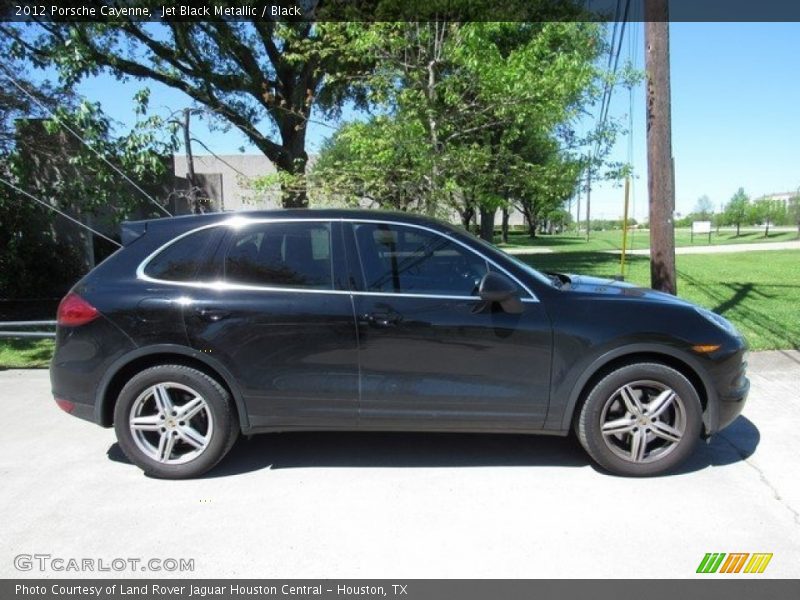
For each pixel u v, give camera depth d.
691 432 3.94
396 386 3.97
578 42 9.95
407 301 3.96
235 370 3.97
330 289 4.00
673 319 3.92
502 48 9.11
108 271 4.14
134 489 3.93
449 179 8.09
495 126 8.72
